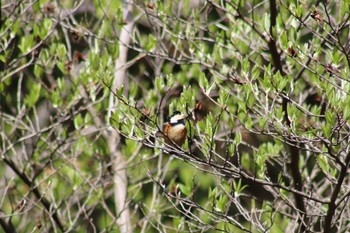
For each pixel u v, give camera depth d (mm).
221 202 9227
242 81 8930
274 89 8406
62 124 12445
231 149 8484
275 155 10414
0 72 12266
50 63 12461
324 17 9539
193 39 10922
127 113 8641
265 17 9844
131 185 13500
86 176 13445
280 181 9531
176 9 12516
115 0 12914
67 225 12445
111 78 11477
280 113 8258
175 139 8789
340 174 8312
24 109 12500
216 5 10273
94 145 13375
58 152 12656
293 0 8617
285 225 11516
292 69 10625
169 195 8656
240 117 8352
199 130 8461
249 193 11672
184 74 12711
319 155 8844
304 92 11602
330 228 8812
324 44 10445
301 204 9859
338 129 7836
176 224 10859
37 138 12367
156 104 12055
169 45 12797
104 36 12352
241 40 10914
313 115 8219
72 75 13008
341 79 8133
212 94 10562
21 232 12852
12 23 11477
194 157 8227
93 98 11930
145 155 12844
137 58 11953
